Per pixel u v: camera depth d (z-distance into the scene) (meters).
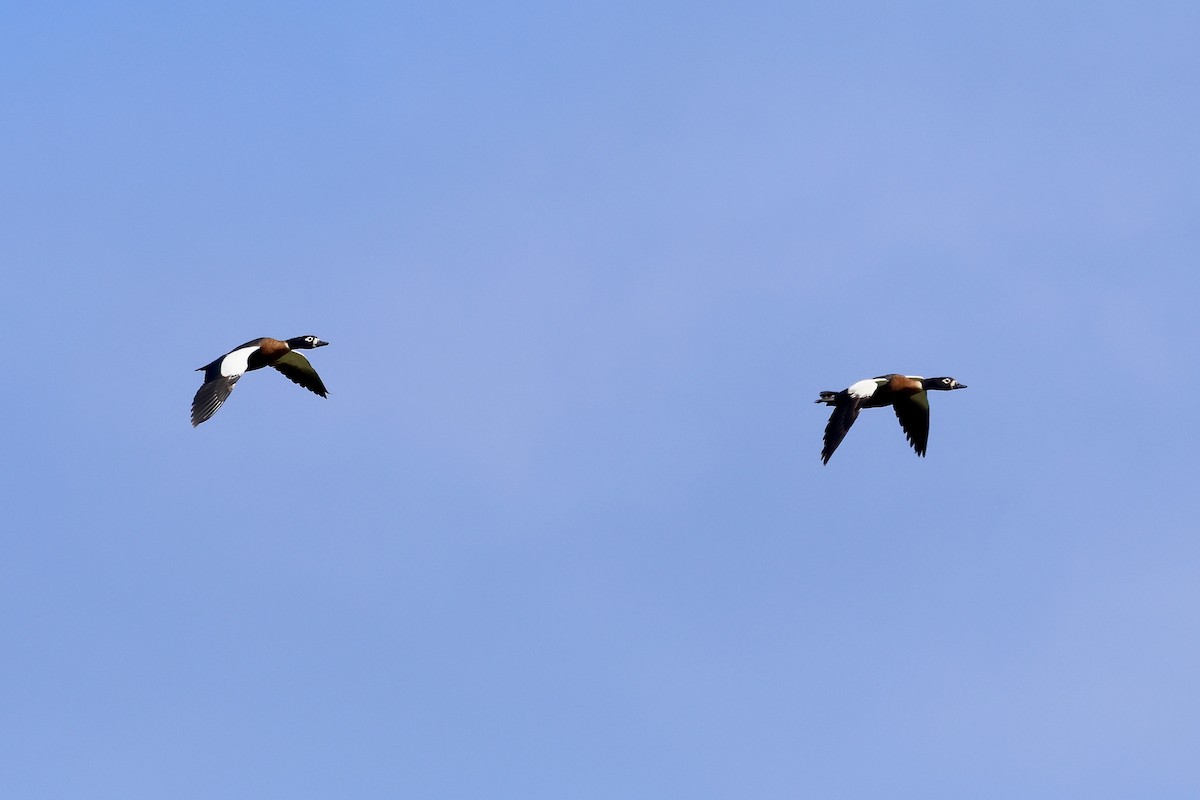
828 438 62.44
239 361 62.47
